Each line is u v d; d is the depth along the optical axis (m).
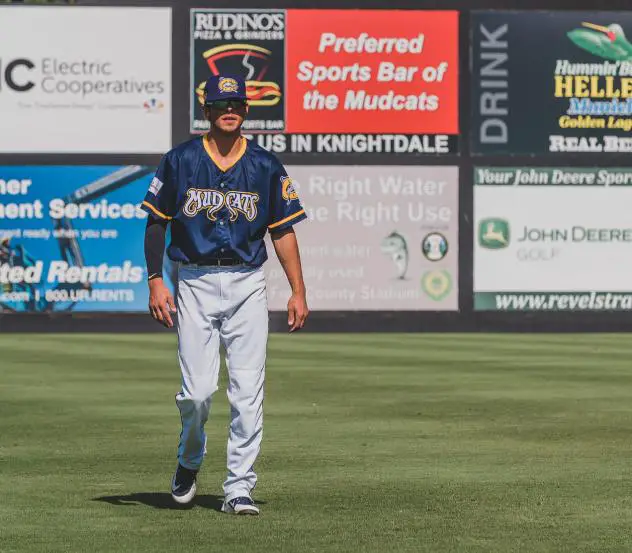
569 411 37.78
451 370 52.34
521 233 80.88
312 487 24.41
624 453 29.12
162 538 19.72
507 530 20.44
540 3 80.94
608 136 81.25
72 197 79.50
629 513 21.88
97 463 27.48
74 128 79.44
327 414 37.00
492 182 80.75
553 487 24.45
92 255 79.56
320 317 80.19
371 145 80.19
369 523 20.94
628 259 81.31
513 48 80.81
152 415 36.53
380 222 80.31
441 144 80.50
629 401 40.62
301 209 21.88
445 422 35.09
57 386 45.06
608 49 81.19
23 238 79.38
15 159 79.19
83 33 79.44
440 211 80.56
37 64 79.31
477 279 80.81
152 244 21.75
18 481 25.12
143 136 79.81
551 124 81.00
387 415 36.75
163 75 79.88
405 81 80.38
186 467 22.09
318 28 80.00
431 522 21.02
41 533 20.12
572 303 81.06
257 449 21.70
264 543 19.39
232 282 21.41
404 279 80.50
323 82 80.00
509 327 80.81
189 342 21.45
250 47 80.00
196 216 21.33
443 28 80.50
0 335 77.00
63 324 79.50
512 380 47.88
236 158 21.42
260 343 21.55
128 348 64.56
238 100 21.27
